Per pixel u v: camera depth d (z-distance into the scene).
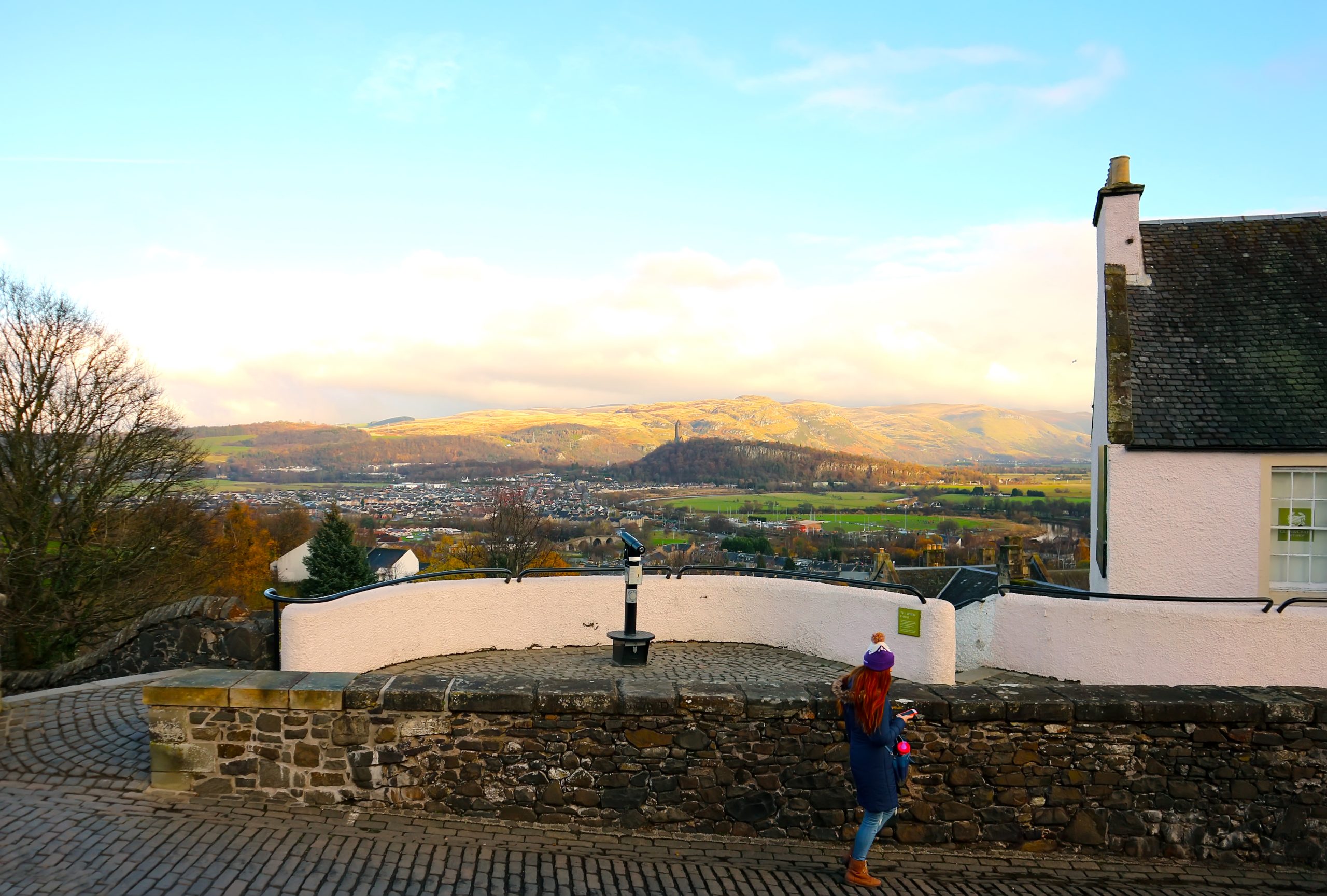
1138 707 7.31
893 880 6.66
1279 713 7.38
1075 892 6.80
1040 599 11.40
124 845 5.82
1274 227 14.84
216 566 26.58
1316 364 12.73
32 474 20.22
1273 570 11.67
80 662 11.67
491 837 6.63
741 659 12.08
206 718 6.76
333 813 6.66
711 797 7.09
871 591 11.69
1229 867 7.39
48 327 21.16
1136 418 12.15
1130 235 14.11
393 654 11.00
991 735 7.30
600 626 12.98
